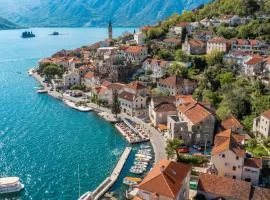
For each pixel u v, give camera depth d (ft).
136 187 301.43
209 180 288.10
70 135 468.75
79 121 526.16
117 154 405.80
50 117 545.85
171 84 581.12
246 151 357.41
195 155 375.25
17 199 315.99
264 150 367.86
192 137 406.82
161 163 288.51
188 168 286.87
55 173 361.92
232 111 467.52
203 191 282.56
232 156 318.24
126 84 632.38
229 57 632.38
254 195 274.57
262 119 402.72
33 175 357.82
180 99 500.33
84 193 320.70
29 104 618.44
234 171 321.11
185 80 590.55
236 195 274.16
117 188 325.42
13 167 375.04
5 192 323.37
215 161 325.42
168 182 257.75
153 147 410.52
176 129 403.95
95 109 577.84
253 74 561.84
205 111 415.03
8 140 449.89
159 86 604.90
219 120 433.07
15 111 575.38
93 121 525.75
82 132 480.23
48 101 639.76
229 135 348.79
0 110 579.48
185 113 429.79
